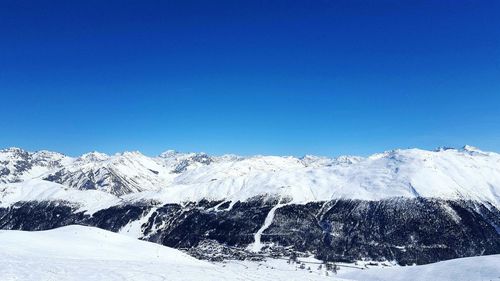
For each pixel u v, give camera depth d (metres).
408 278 152.38
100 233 132.00
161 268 75.75
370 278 173.50
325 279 85.12
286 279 78.94
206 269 80.88
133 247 126.44
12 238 108.19
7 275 59.44
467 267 138.38
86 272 66.06
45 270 65.44
